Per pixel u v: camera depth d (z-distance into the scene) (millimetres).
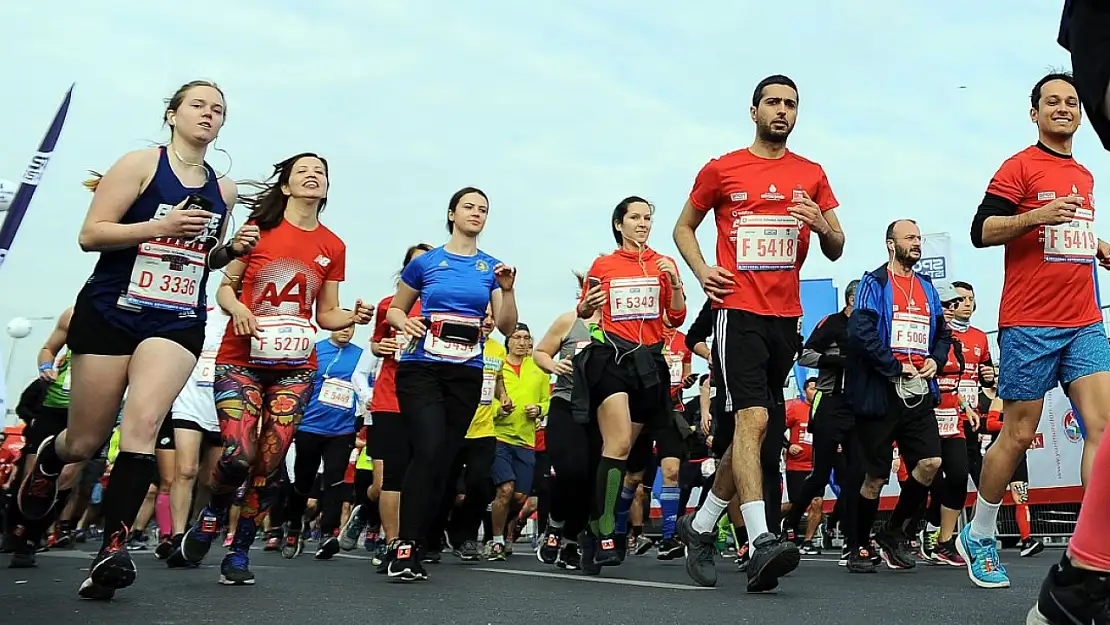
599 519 6453
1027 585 5215
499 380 9672
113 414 4469
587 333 7773
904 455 7109
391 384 7355
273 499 5410
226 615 3820
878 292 6883
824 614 3846
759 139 5234
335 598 4504
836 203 5277
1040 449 10594
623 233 6785
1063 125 4902
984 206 4965
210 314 8016
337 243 5781
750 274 5027
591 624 3551
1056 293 4750
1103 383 4652
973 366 9367
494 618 3732
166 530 8391
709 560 5281
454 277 5875
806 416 10914
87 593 4223
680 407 10109
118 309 4246
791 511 8336
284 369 5465
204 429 7824
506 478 9484
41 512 5965
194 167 4512
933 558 8039
